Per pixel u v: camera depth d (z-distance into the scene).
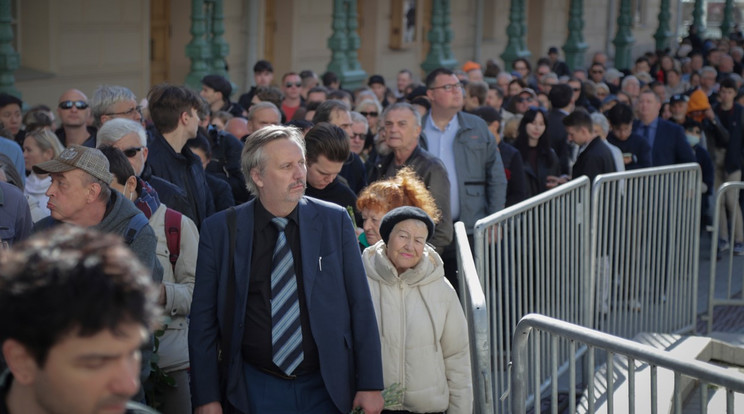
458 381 3.93
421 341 3.82
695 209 6.88
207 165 6.35
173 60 14.45
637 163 8.49
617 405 5.09
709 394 5.30
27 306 1.46
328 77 12.52
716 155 10.59
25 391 1.64
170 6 14.30
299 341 3.42
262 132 3.45
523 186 7.02
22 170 5.62
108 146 3.91
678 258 6.79
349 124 6.46
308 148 5.02
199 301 3.49
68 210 3.43
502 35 23.33
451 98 6.23
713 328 7.46
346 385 3.46
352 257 3.51
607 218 6.03
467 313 3.97
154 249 3.52
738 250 10.11
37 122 7.02
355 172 6.39
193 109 4.88
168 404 3.99
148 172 4.54
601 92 14.40
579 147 8.50
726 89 10.88
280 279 3.43
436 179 5.51
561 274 5.46
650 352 3.27
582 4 22.94
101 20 12.65
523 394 3.81
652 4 30.53
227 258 3.45
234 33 15.28
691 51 21.22
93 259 1.49
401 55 19.67
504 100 12.87
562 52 25.61
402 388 3.75
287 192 3.40
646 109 9.02
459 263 4.35
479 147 6.29
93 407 1.52
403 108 5.57
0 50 10.65
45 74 11.91
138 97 13.45
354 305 3.50
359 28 18.75
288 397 3.44
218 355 3.53
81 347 1.48
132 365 1.53
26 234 4.24
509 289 4.88
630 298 6.39
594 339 3.46
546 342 5.36
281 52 16.73
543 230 5.15
